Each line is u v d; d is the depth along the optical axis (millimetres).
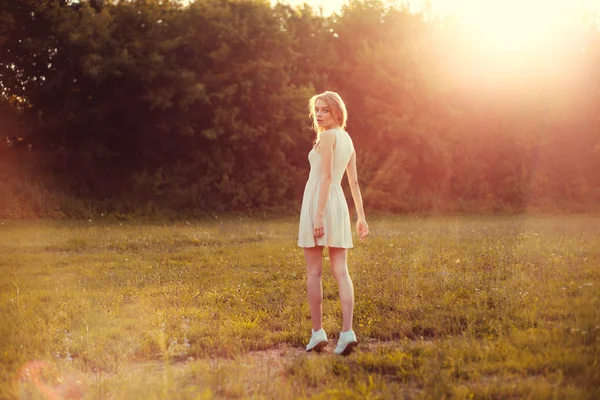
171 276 8773
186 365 4543
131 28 25938
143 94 25141
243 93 25984
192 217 23297
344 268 4898
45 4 24266
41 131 25359
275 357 4734
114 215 22375
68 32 24016
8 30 24109
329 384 3857
